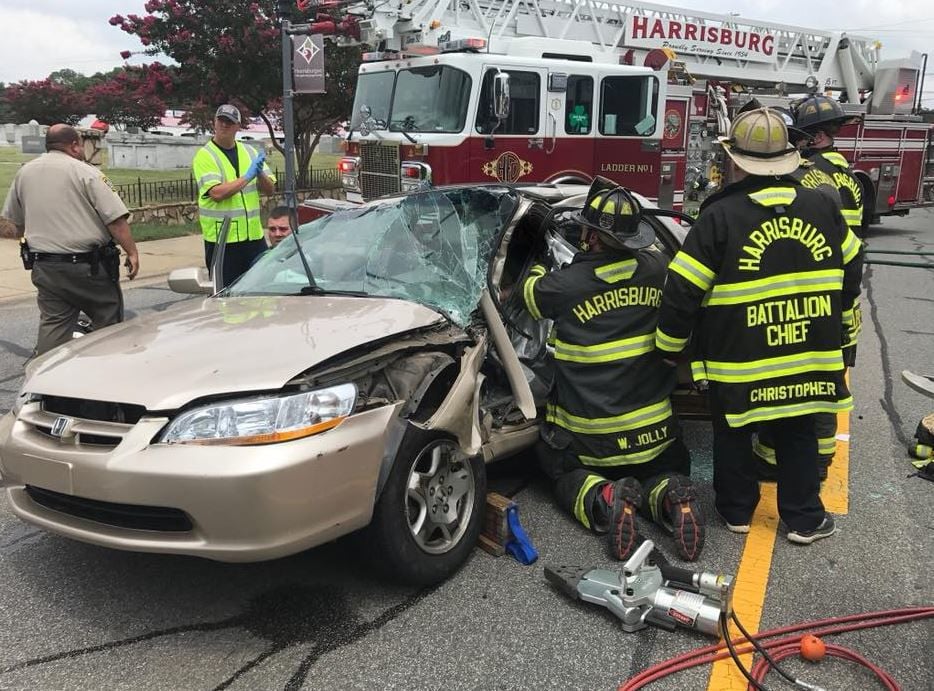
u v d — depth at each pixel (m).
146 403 2.62
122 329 3.36
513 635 2.80
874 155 13.65
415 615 2.93
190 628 2.86
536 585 3.13
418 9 9.41
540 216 4.06
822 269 3.13
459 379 3.20
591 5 11.05
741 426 3.23
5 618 2.93
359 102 9.66
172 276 4.41
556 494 3.65
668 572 2.95
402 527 2.94
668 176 10.42
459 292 3.67
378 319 3.18
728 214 3.13
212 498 2.50
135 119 32.50
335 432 2.67
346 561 3.32
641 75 9.59
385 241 4.00
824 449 3.81
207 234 6.09
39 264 4.94
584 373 3.48
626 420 3.44
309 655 2.70
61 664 2.66
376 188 9.32
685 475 3.64
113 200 4.99
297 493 2.56
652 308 3.48
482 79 8.33
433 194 4.18
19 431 2.86
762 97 12.66
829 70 14.83
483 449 3.43
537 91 8.77
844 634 2.77
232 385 2.64
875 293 9.16
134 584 3.16
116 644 2.77
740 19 12.84
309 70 8.59
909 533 3.53
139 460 2.54
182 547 2.57
